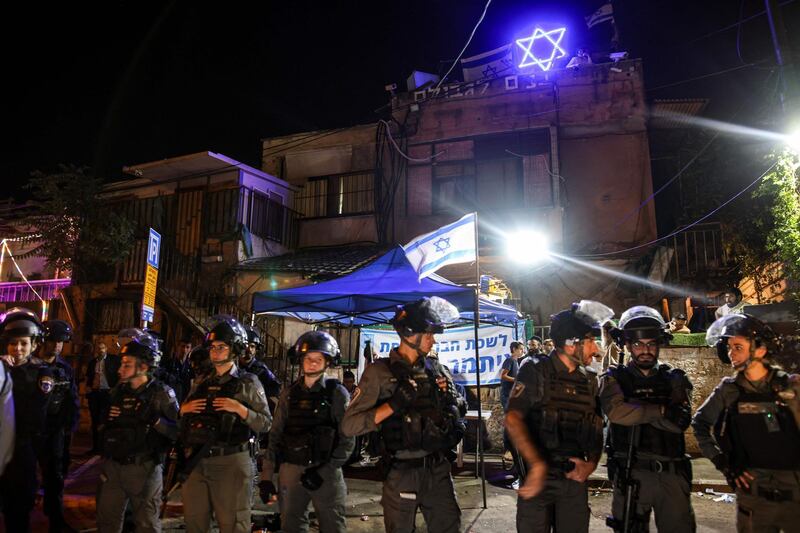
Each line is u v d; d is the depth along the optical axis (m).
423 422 3.67
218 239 15.30
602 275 14.54
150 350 4.68
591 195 15.44
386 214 16.80
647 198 15.11
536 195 15.43
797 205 9.36
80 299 15.03
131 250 15.02
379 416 3.67
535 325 14.48
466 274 14.96
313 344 4.54
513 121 16.12
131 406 4.53
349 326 10.02
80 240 14.61
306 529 4.42
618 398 3.87
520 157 15.90
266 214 16.50
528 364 3.82
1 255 18.30
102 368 9.60
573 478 3.58
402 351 3.94
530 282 14.78
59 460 5.52
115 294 14.84
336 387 4.53
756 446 3.57
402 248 7.54
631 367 4.07
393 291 7.21
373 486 7.86
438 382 3.86
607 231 15.17
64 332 6.01
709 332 4.10
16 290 17.31
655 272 13.88
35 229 16.70
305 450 4.29
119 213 15.38
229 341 4.44
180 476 4.22
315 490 4.27
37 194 14.77
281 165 18.30
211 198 15.88
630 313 4.16
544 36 16.20
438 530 3.75
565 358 3.78
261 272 14.20
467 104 16.58
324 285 7.54
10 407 3.76
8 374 3.82
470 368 9.84
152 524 4.50
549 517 3.67
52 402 5.38
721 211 13.59
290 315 9.62
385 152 17.27
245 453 4.30
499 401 10.87
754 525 3.56
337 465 4.40
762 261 11.48
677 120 15.70
